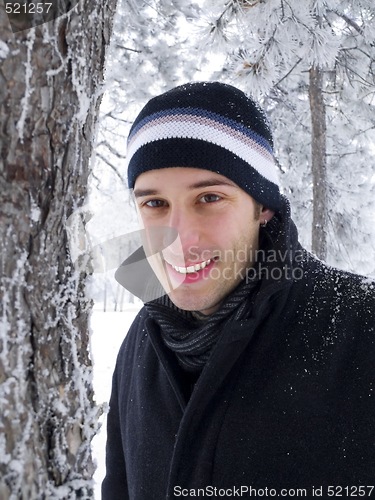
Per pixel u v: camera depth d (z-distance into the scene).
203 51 3.85
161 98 0.90
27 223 0.57
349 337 0.83
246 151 0.87
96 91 0.68
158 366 1.10
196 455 0.85
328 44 3.35
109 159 5.30
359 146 5.74
